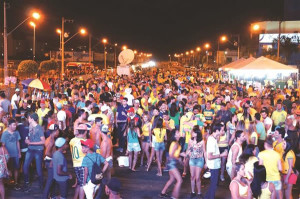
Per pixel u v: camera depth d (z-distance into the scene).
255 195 5.97
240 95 16.14
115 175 10.64
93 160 7.18
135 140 11.07
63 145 7.48
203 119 11.07
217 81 31.14
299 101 14.90
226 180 10.31
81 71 56.12
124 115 13.37
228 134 10.50
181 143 10.65
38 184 9.59
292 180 7.62
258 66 20.62
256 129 10.53
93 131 9.32
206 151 8.53
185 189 9.48
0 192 7.92
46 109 12.18
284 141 7.82
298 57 52.50
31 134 9.02
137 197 8.75
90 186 7.12
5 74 24.23
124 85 23.08
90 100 13.95
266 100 14.81
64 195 7.52
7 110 13.42
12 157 9.07
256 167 6.05
